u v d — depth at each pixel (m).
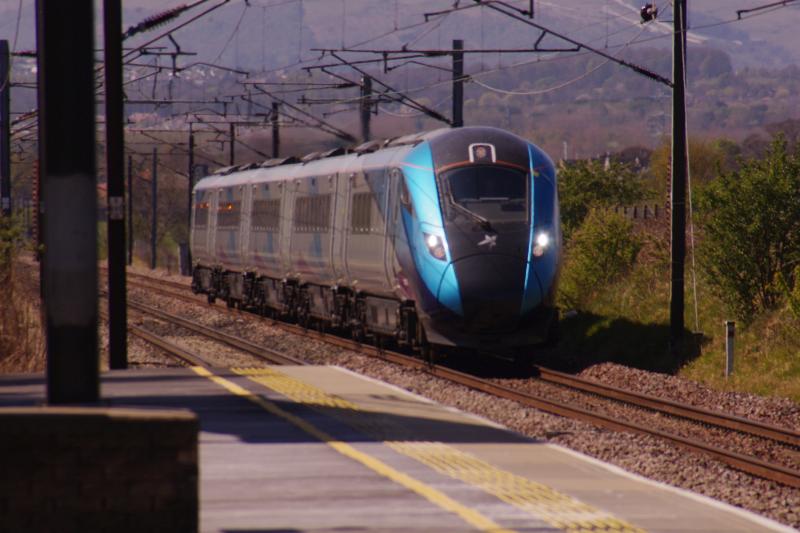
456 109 114.12
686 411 60.09
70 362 25.50
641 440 51.53
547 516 30.50
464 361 84.81
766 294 82.56
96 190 25.72
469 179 75.56
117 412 23.73
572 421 56.06
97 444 23.50
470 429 45.41
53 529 23.41
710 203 84.50
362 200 88.25
